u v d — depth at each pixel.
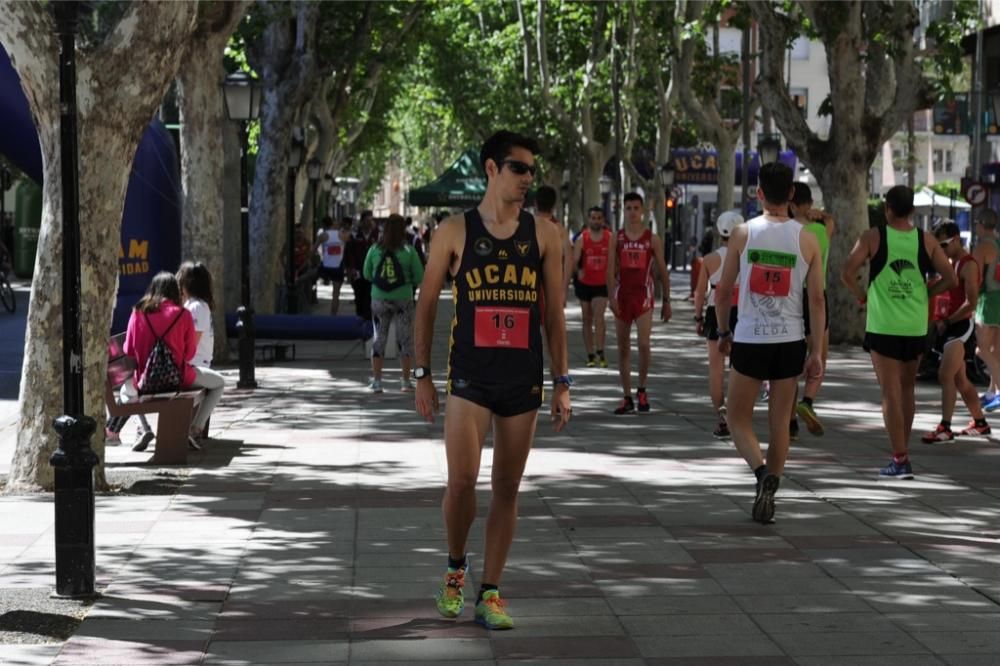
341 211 102.12
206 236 24.72
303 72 31.19
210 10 23.78
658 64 48.22
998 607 8.52
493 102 66.50
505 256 7.85
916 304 12.70
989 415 17.42
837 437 15.62
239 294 29.31
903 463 12.91
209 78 24.25
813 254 10.83
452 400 7.91
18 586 8.99
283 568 9.49
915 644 7.76
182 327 14.38
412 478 13.03
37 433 12.21
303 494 12.19
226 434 16.09
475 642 7.81
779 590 8.91
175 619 8.27
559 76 57.22
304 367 24.70
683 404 18.70
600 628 8.08
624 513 11.33
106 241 12.09
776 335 10.77
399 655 7.57
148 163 23.17
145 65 11.71
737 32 79.00
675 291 54.53
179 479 12.92
